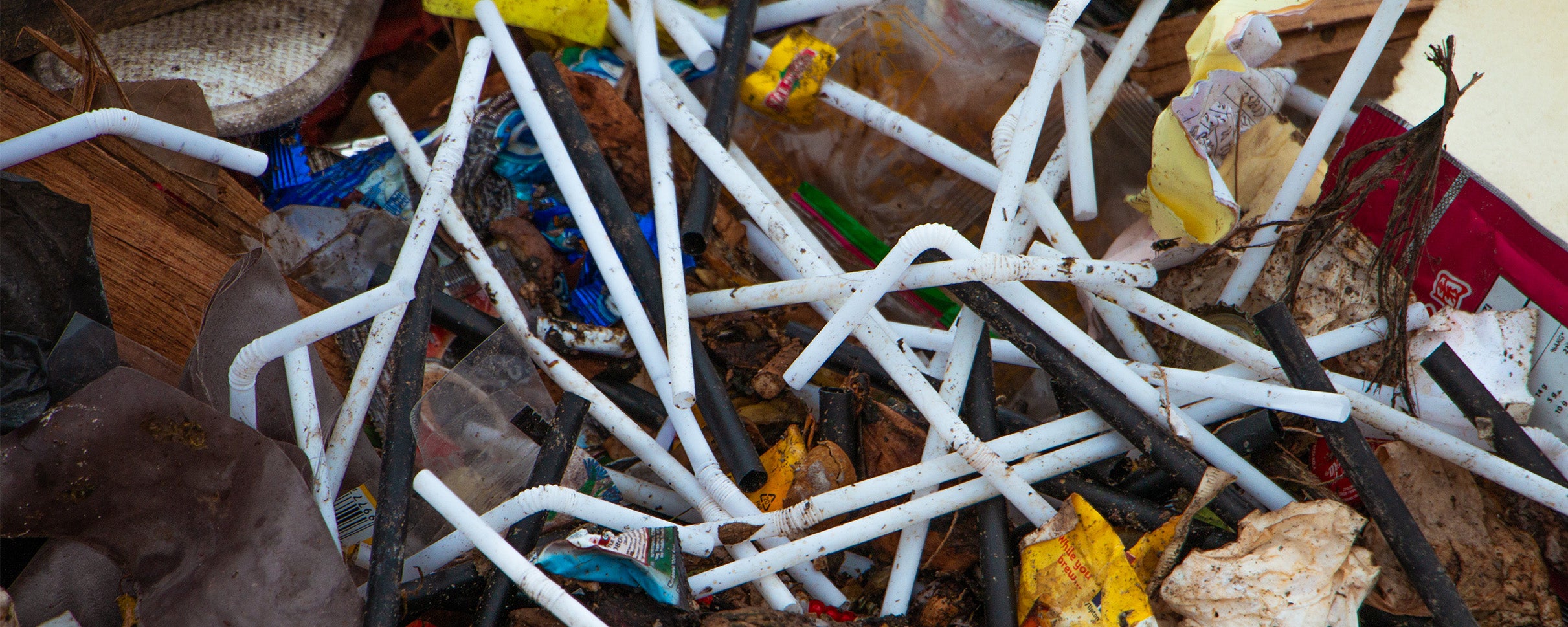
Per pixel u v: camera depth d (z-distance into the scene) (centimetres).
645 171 66
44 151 57
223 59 67
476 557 60
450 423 60
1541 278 61
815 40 68
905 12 69
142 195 62
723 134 65
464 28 69
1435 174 59
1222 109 63
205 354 57
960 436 60
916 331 64
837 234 69
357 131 71
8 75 60
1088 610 58
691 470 63
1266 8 61
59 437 54
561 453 60
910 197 69
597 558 58
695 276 65
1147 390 60
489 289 64
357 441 60
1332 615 57
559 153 64
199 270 62
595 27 69
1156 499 61
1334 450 59
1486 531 60
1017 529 61
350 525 60
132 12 67
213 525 56
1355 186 61
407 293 55
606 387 64
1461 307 63
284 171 68
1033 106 62
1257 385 59
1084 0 62
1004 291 61
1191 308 65
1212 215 62
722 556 61
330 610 55
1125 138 69
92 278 57
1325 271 64
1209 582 58
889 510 60
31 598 55
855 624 59
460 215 64
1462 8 73
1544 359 61
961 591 61
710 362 62
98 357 56
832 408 63
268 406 58
